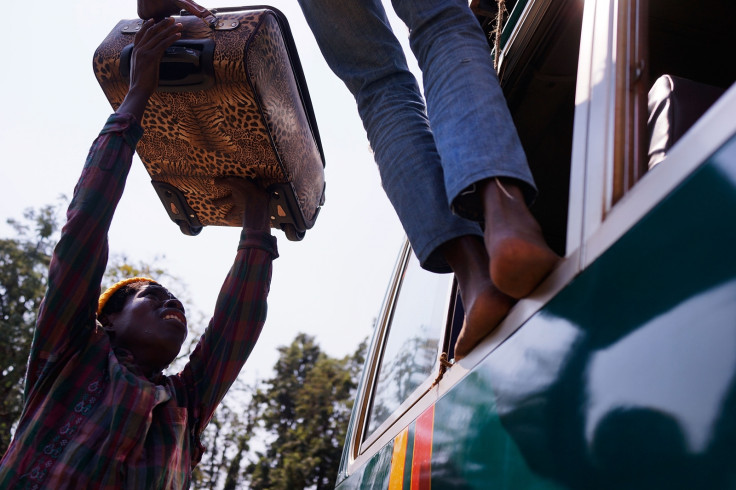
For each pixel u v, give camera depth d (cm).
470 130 119
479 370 123
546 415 94
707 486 63
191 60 197
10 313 2962
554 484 88
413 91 158
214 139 220
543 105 210
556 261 104
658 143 133
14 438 177
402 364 220
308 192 250
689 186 77
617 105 108
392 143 146
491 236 108
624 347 80
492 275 108
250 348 221
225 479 4641
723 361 64
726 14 202
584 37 129
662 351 73
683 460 67
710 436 64
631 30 118
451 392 140
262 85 204
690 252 73
